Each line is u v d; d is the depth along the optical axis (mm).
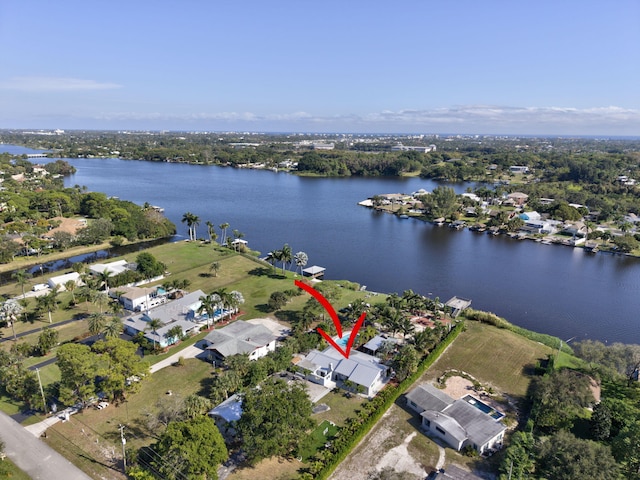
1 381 76000
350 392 80125
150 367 86250
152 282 131750
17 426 67938
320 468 60125
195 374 84125
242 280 137000
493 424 69562
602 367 85625
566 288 146250
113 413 71812
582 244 198625
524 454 61312
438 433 69812
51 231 177750
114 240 174375
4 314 96750
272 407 61219
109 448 63719
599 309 130000
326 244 192125
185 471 53594
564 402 71625
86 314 109375
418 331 103938
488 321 112500
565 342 105438
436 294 138250
